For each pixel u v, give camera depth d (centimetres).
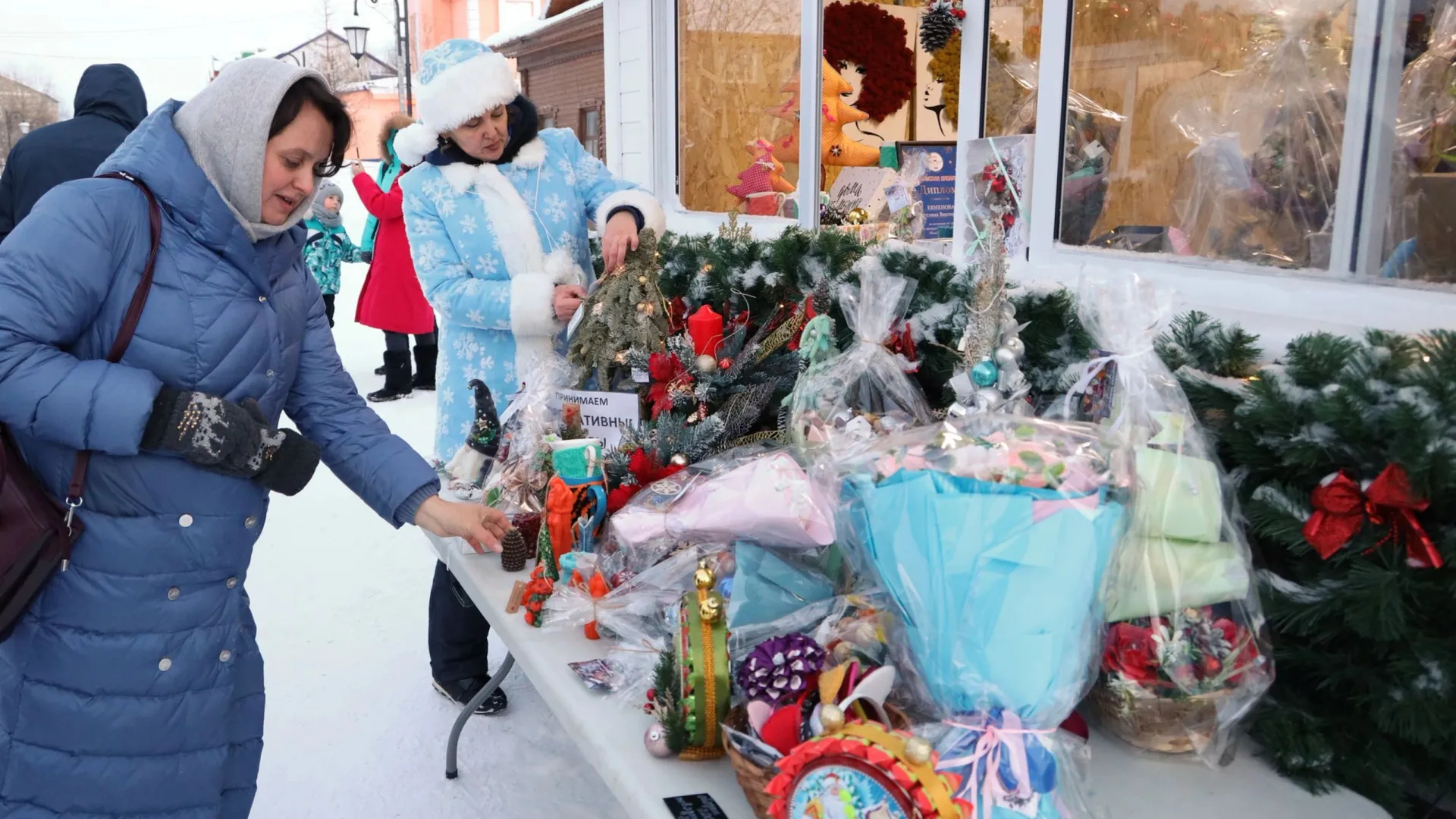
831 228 243
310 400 174
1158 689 126
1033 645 107
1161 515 129
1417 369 119
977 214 217
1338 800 122
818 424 169
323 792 244
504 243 246
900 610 115
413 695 289
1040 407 176
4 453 136
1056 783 108
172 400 137
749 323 230
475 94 233
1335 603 124
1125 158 185
